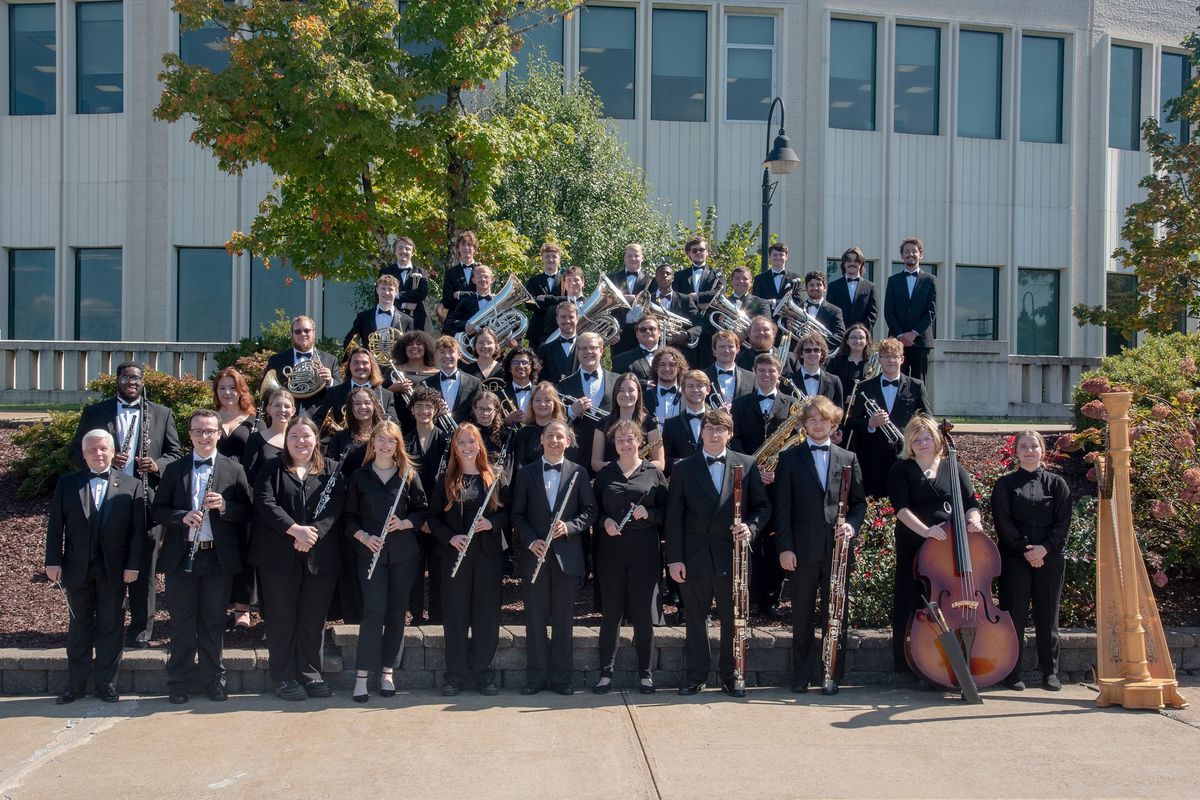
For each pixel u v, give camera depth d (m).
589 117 15.25
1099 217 20.08
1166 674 6.57
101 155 18.41
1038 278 20.19
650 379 8.32
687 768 5.38
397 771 5.34
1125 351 11.50
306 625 6.66
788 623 7.50
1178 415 8.27
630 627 7.33
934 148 19.44
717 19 18.73
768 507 6.93
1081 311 15.73
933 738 5.86
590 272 14.38
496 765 5.42
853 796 5.01
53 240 18.52
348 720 6.19
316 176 12.01
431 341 8.45
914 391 8.09
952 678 6.67
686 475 6.84
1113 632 6.62
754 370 8.03
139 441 7.32
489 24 12.74
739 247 15.41
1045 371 17.11
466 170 13.01
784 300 9.47
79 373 16.14
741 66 19.02
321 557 6.65
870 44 19.38
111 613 6.59
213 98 11.41
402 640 6.82
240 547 6.81
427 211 12.95
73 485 6.59
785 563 6.81
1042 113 20.02
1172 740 5.83
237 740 5.82
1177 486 7.99
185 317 18.69
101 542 6.55
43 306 18.88
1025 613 6.97
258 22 11.96
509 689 6.94
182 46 18.25
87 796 5.03
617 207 14.96
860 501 7.02
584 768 5.38
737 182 18.88
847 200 19.11
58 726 6.07
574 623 7.48
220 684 6.61
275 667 6.63
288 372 8.10
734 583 6.77
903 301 10.45
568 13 14.37
